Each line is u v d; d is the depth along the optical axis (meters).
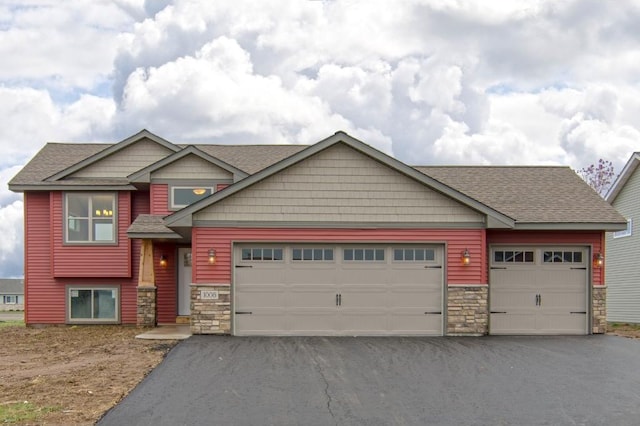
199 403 8.16
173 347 12.56
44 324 18.69
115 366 10.56
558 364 10.94
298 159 14.49
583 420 7.54
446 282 14.68
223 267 14.44
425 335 14.61
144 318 17.44
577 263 15.76
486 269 15.40
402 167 14.56
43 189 18.41
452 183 17.92
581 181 18.06
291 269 14.62
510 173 18.84
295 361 11.01
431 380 9.58
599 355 11.88
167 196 17.84
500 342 13.58
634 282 23.50
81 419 7.35
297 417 7.57
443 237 14.70
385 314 14.66
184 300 18.53
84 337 15.42
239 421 7.39
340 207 14.63
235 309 14.46
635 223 23.52
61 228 18.45
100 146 21.75
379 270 14.72
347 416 7.62
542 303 15.61
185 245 18.61
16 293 73.56
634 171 23.61
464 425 7.29
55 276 18.39
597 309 15.59
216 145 21.44
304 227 14.54
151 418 7.45
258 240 14.47
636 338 14.91
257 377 9.70
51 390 8.81
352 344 13.05
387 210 14.66
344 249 14.72
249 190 14.58
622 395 8.75
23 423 7.15
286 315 14.55
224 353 11.81
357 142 14.57
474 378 9.75
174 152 18.97
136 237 16.69
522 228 15.20
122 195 18.58
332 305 14.62
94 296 18.88
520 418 7.59
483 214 14.75
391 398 8.48
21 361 11.60
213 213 14.50
